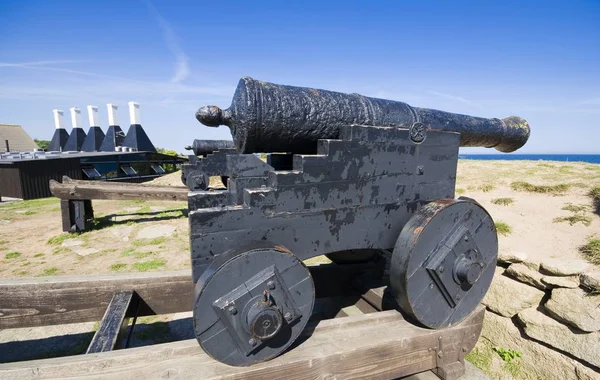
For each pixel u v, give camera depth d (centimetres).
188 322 323
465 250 202
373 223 208
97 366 157
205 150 899
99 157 1470
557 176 462
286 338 167
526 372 256
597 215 330
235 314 151
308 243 190
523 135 295
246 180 234
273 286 157
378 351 185
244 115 191
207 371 157
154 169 1723
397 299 202
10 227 710
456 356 211
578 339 229
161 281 244
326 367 174
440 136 228
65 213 646
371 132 201
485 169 555
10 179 1187
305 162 183
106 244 577
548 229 327
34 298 227
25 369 151
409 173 218
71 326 315
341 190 195
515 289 272
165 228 682
